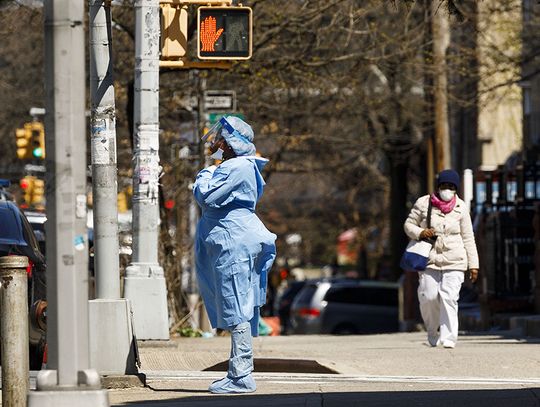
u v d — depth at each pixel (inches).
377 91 4067.4
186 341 2265.0
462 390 1226.6
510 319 2399.1
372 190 6279.5
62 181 922.7
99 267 1352.1
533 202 2583.7
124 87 3336.6
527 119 4229.8
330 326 4121.6
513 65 3609.7
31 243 1658.5
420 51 3262.8
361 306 4133.9
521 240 2598.4
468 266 1836.9
